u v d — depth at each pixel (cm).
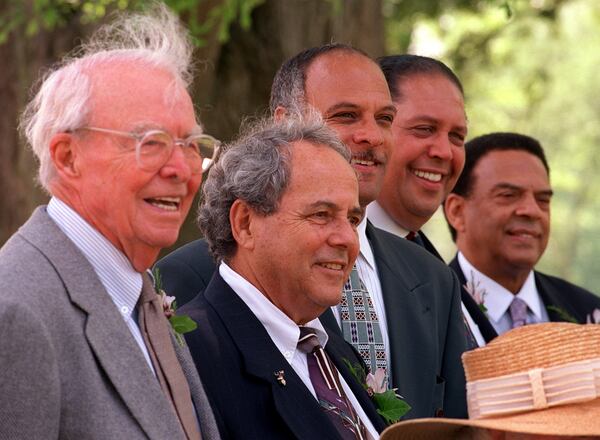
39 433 679
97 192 741
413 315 1019
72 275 724
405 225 1189
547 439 707
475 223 1362
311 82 1052
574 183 5381
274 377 845
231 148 893
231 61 1977
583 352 709
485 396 724
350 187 870
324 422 845
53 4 1753
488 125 4109
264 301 870
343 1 1989
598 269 5856
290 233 855
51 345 692
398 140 1178
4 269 709
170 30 815
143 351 764
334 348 920
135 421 717
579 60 4756
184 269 981
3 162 1872
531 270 1385
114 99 741
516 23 3008
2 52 1864
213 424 793
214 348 850
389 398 908
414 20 2830
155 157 741
